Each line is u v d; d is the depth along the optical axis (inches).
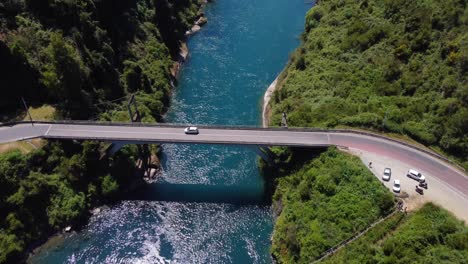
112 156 4271.7
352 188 3563.0
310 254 3284.9
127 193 4259.4
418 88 4443.9
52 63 4350.4
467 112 3833.7
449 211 3321.9
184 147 4840.1
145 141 4077.3
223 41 6929.1
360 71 4970.5
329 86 4965.6
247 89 5807.1
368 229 3260.3
